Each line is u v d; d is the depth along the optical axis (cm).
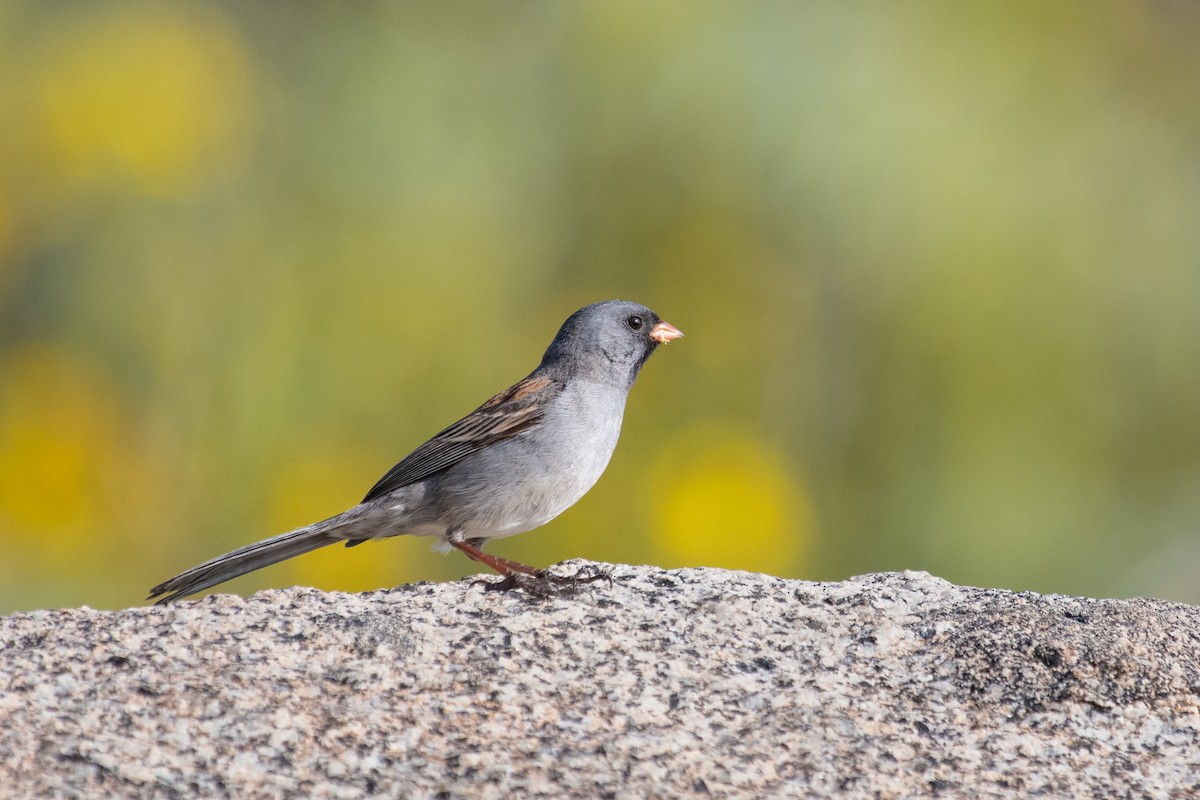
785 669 551
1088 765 504
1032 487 1354
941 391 1372
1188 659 563
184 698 498
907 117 1389
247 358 1359
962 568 1335
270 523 1317
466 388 1371
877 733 513
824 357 1407
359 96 1421
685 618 589
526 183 1434
